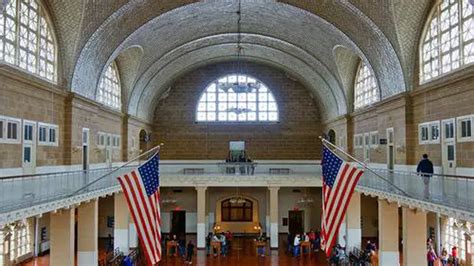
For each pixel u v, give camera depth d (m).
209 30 29.91
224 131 38.41
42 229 25.09
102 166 26.67
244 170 31.55
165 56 31.27
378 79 24.94
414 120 21.52
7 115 16.08
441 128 18.78
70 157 21.39
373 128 26.75
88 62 22.58
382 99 24.88
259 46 33.59
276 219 30.52
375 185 21.02
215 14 27.08
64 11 19.98
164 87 37.53
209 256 27.95
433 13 20.05
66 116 21.41
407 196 17.03
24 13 17.84
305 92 38.59
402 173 17.58
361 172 12.55
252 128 38.41
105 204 33.91
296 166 37.94
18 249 22.27
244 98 38.56
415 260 18.72
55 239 17.56
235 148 38.34
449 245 22.03
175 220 36.44
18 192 12.62
